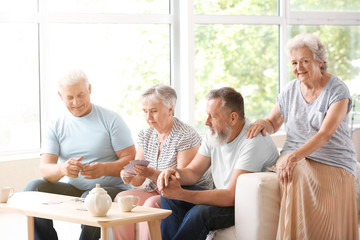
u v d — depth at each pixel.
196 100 5.83
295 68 2.88
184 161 3.08
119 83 5.56
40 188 3.21
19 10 5.04
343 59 6.52
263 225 2.66
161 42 5.73
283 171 2.66
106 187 3.31
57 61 5.27
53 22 5.21
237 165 2.83
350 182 2.81
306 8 6.31
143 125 5.68
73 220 2.32
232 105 2.84
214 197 2.75
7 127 5.09
